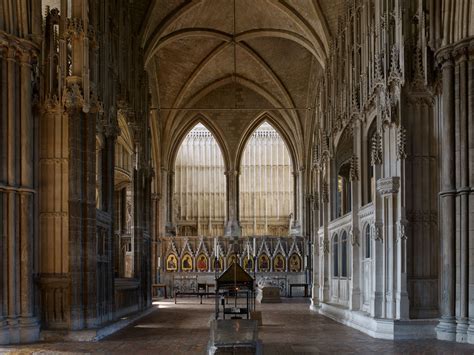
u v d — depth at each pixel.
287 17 36.47
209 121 48.72
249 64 45.22
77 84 19.86
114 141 23.97
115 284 24.20
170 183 47.91
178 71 44.69
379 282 20.47
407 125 20.17
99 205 23.14
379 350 16.48
